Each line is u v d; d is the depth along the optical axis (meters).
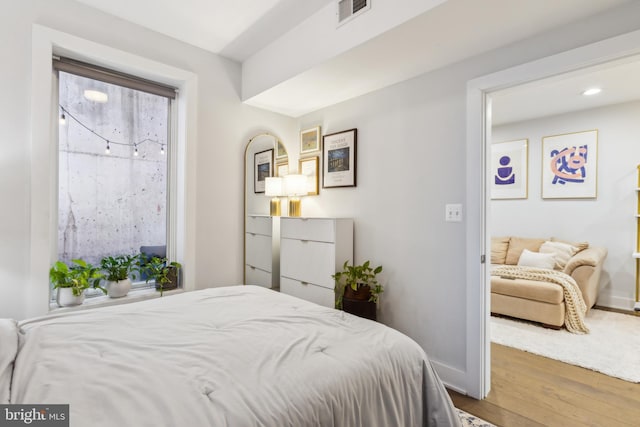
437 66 2.12
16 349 1.04
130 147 2.41
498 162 4.56
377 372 1.08
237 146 2.83
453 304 2.08
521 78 1.77
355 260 2.68
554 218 4.10
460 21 1.60
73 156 2.16
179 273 2.53
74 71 2.10
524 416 1.78
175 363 1.01
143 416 0.76
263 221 3.01
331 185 2.89
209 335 1.23
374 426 1.02
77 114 2.17
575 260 3.35
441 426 1.21
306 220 2.73
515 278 3.39
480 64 1.95
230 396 0.85
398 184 2.39
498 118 4.19
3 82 1.77
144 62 2.26
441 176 2.14
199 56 2.58
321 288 2.59
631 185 3.58
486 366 1.99
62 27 1.95
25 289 1.81
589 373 2.25
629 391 2.03
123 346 1.13
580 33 1.59
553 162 4.09
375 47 1.86
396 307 2.40
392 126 2.44
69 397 0.82
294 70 2.29
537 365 2.37
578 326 2.96
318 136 3.05
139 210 2.46
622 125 3.62
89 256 2.24
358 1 1.84
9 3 1.79
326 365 1.03
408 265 2.32
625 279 3.63
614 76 2.86
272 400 0.85
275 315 1.47
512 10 1.50
